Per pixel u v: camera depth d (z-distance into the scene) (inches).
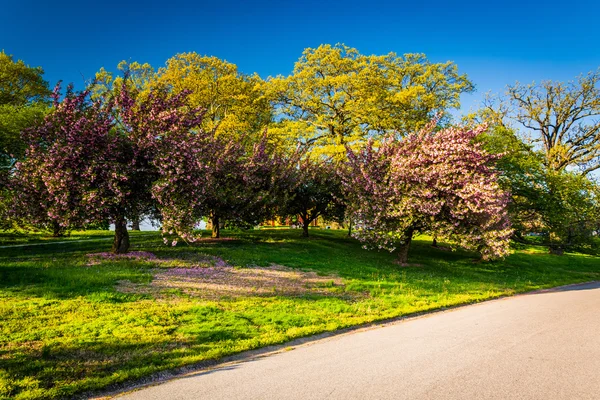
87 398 190.5
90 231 1058.7
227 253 651.5
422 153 727.7
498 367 230.8
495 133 1135.0
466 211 668.7
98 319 306.5
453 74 1386.6
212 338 286.2
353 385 202.8
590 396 187.9
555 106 1513.3
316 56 1267.2
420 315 403.9
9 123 803.4
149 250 635.5
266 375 219.6
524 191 1064.8
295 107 1429.6
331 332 323.9
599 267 1227.9
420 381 208.1
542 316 396.2
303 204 968.9
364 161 783.7
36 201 510.3
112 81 1258.6
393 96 1182.9
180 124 556.4
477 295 536.1
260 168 831.1
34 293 361.4
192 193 536.1
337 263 679.1
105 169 502.6
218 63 1316.4
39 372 214.1
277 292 449.4
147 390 199.0
